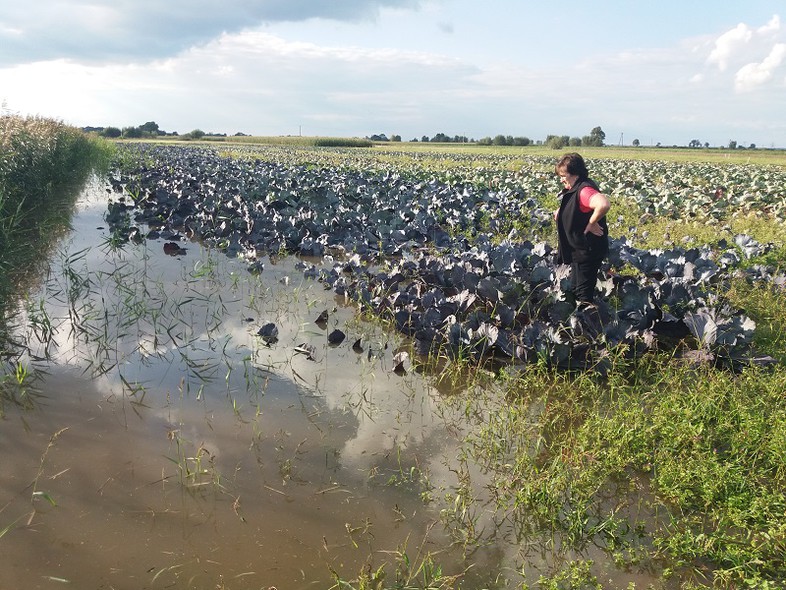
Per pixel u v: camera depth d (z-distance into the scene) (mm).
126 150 34031
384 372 5020
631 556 2854
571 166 5535
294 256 9227
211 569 2668
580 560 2844
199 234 10469
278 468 3510
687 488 3338
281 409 4246
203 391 4453
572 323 5352
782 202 15320
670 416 3996
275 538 2902
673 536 2963
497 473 3562
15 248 7605
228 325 5953
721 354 4938
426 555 2842
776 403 4191
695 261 7043
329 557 2791
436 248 9227
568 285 6031
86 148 24141
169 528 2936
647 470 3613
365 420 4156
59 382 4477
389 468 3570
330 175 19469
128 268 7977
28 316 5781
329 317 6336
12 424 3832
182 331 5707
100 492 3186
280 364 5066
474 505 3246
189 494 3213
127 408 4129
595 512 3230
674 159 44625
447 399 4527
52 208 11773
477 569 2771
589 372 4828
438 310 5770
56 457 3486
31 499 3094
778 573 2779
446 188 15469
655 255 7551
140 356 5055
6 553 2697
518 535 3025
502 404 4461
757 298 6586
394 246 9438
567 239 5730
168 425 3930
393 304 6137
